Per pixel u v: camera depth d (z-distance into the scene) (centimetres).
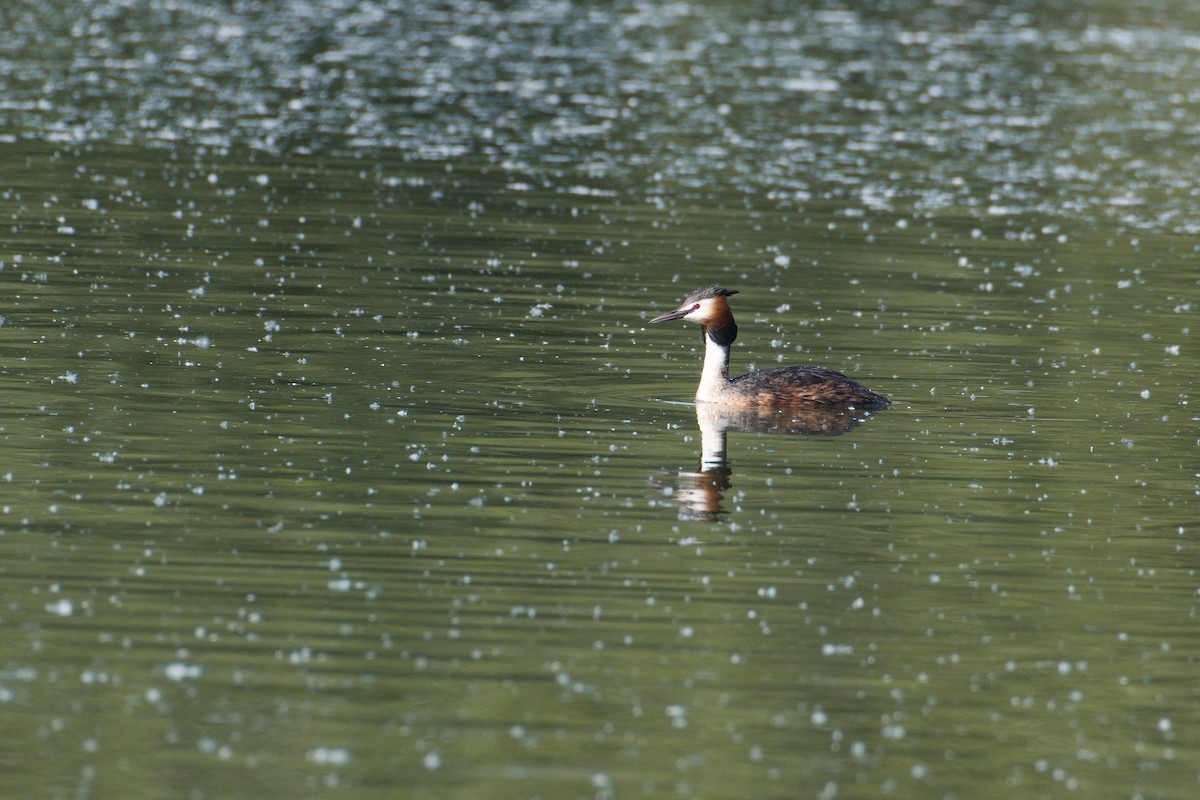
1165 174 3547
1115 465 1616
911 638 1196
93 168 3052
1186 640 1208
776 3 6412
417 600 1223
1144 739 1067
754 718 1070
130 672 1093
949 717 1084
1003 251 2744
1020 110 4297
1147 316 2308
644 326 2145
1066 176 3484
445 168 3269
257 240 2541
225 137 3462
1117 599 1279
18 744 998
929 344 2109
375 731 1032
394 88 4231
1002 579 1312
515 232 2716
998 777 1012
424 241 2608
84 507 1384
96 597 1205
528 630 1180
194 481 1461
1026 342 2136
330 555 1301
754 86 4509
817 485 1528
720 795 974
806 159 3541
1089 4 6700
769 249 2678
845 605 1249
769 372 1820
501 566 1294
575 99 4191
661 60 4919
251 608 1198
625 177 3269
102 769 976
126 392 1723
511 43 5159
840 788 990
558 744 1026
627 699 1085
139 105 3778
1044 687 1129
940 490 1523
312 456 1545
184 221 2653
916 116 4147
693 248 2659
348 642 1149
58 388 1725
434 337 2028
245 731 1026
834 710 1085
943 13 6288
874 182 3331
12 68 4178
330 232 2636
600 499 1462
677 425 1711
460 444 1606
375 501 1429
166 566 1266
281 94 4050
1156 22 6269
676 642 1171
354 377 1827
